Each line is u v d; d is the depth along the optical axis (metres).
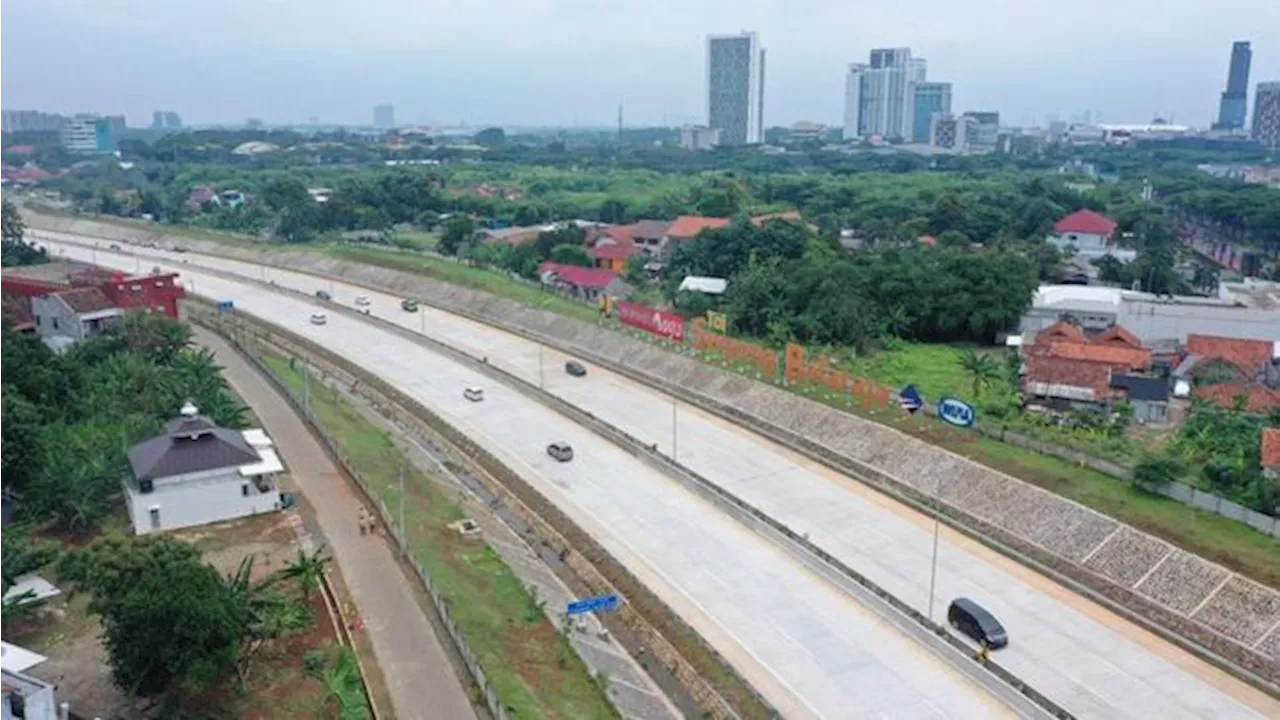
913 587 64.19
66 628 53.94
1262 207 176.62
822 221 194.50
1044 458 76.50
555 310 133.00
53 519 67.06
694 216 191.00
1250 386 93.00
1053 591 62.88
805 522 74.00
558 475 84.69
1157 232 178.62
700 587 65.19
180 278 164.62
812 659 56.78
